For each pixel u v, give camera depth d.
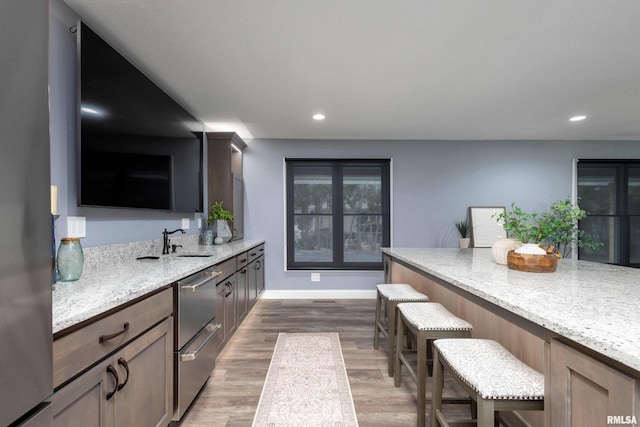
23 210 0.64
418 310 1.73
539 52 2.00
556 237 3.74
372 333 2.85
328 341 2.64
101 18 1.63
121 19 1.64
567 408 0.78
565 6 1.56
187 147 2.79
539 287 1.21
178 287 1.50
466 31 1.77
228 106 2.92
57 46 1.50
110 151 1.72
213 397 1.82
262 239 4.14
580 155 4.35
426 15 1.63
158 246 2.44
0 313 0.59
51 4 1.47
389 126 3.65
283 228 4.21
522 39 1.85
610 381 0.66
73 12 1.58
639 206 4.38
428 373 2.08
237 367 2.18
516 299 1.02
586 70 2.25
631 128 3.75
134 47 1.91
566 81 2.43
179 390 1.50
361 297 4.20
